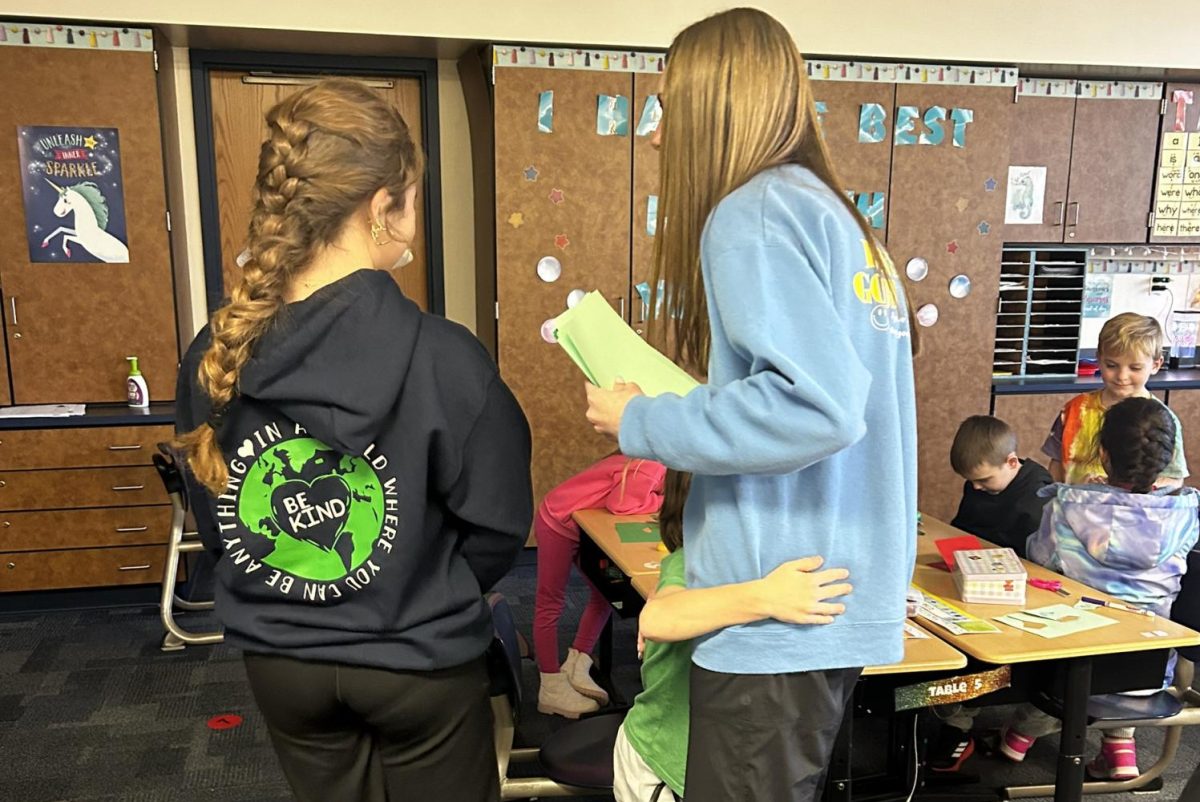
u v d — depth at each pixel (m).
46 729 2.62
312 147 1.06
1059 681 1.79
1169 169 4.44
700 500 1.02
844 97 4.05
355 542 1.11
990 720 2.66
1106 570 2.05
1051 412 4.37
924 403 4.34
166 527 3.53
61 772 2.40
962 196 4.23
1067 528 2.12
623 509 2.51
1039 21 4.07
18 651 3.16
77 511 3.44
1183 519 2.00
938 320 4.30
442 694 1.18
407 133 1.16
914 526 1.03
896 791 2.20
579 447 4.03
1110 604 1.92
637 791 1.20
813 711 0.97
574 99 3.79
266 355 1.04
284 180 1.06
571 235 3.88
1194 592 2.07
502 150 3.76
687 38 1.03
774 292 0.89
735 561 0.97
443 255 4.25
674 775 1.13
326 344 1.05
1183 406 4.35
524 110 3.75
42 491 3.40
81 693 2.85
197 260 4.00
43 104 3.39
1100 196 4.41
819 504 0.96
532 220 3.83
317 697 1.15
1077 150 4.35
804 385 0.83
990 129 4.20
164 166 3.53
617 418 0.97
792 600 0.94
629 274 3.96
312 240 1.07
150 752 2.50
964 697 1.77
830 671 0.98
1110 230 4.45
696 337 1.06
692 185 1.01
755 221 0.92
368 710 1.15
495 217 3.80
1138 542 1.99
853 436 0.84
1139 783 2.30
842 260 0.93
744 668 0.97
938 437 4.37
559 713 2.71
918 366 4.31
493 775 1.27
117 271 3.54
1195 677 2.93
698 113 1.00
